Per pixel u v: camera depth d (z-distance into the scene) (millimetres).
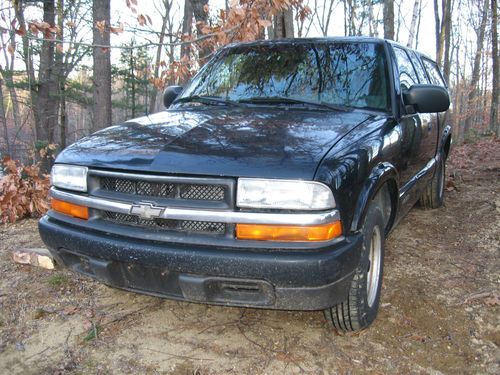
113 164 2443
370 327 2865
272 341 2723
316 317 2988
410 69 4078
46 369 2490
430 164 4664
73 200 2586
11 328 2877
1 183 4949
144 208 2316
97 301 3199
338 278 2242
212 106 3346
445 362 2564
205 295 2305
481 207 5379
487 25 20797
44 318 2982
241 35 4871
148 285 2426
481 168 7859
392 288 3383
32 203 5012
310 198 2160
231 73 3697
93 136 2893
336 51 3617
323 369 2475
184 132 2660
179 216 2264
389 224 3238
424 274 3637
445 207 5480
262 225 2184
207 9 6027
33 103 18422
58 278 3473
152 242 2332
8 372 2473
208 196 2275
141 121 3086
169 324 2910
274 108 3164
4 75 16750
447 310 3092
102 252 2422
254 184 2182
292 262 2131
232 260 2172
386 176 2762
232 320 2955
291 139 2477
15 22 4715
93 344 2701
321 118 2908
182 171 2256
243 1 4812
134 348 2662
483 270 3719
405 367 2508
